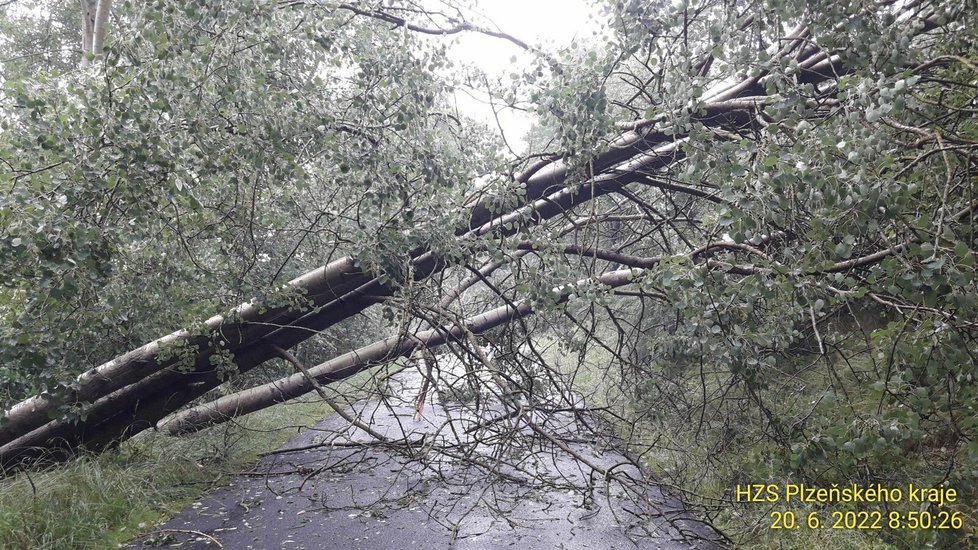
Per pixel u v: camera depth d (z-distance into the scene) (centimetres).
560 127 561
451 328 724
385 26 595
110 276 489
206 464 692
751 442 635
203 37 466
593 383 1011
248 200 593
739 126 562
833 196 322
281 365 1025
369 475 677
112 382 621
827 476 524
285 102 513
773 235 454
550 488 617
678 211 681
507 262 577
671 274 427
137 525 525
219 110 501
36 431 660
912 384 375
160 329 587
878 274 333
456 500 595
